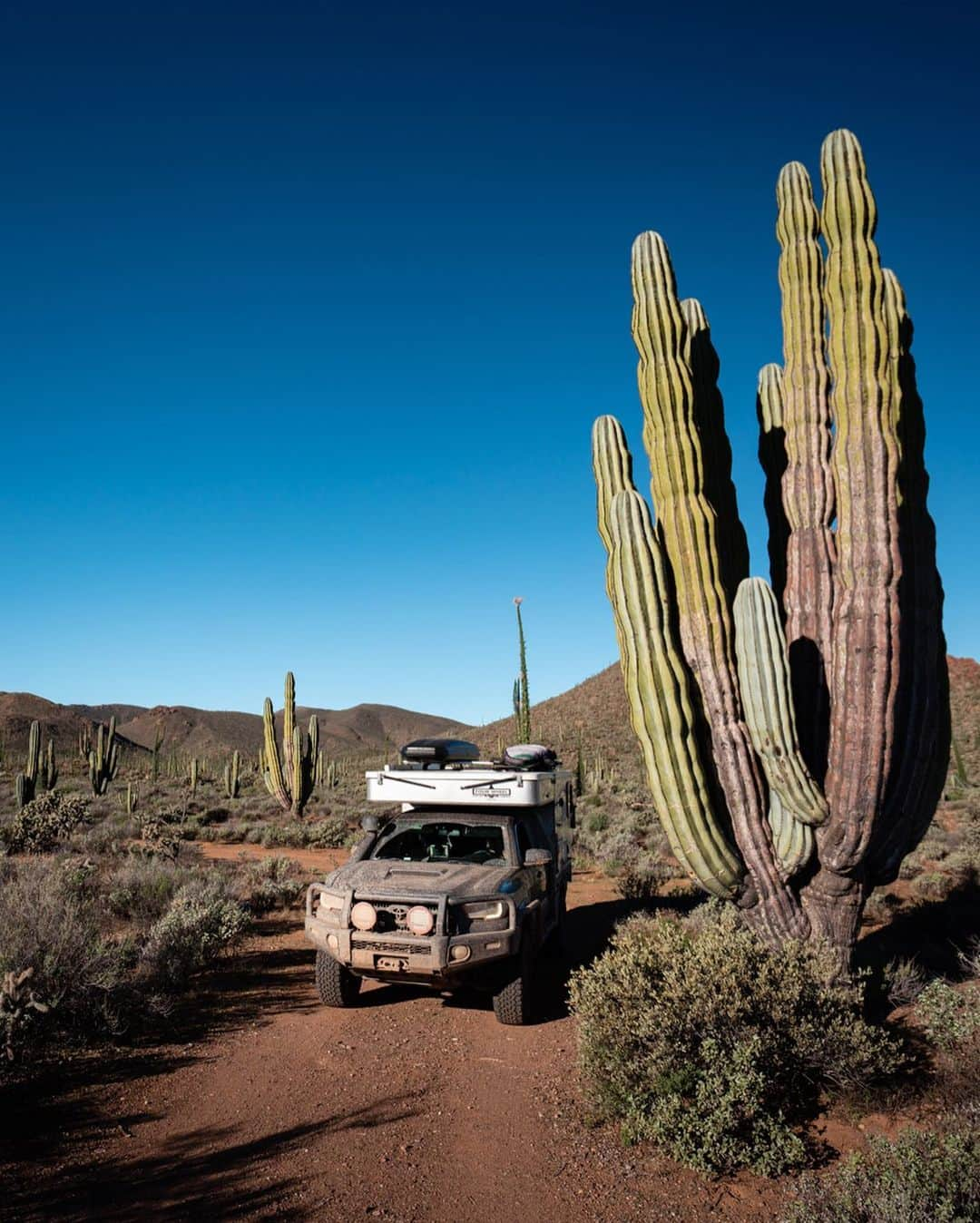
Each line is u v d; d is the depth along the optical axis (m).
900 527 6.73
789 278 7.49
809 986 5.58
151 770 59.12
